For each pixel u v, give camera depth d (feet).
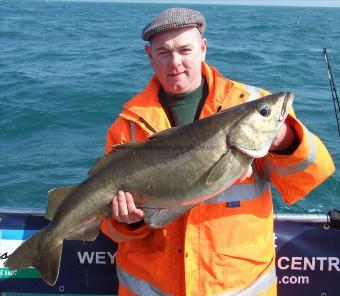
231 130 9.23
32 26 148.05
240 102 10.08
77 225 10.05
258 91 10.41
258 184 10.09
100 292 12.48
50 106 40.50
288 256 11.99
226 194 9.86
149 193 9.69
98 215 9.95
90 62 70.85
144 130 10.21
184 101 10.41
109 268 12.39
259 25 172.76
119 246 10.96
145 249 10.23
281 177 9.61
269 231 10.27
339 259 11.94
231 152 9.27
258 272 10.05
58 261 10.07
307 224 11.91
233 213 9.85
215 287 9.84
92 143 31.71
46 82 52.65
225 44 97.50
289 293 12.10
